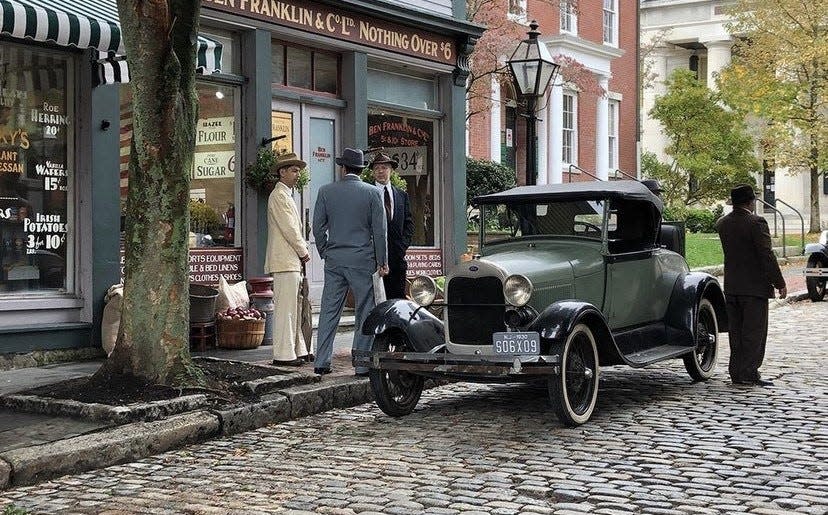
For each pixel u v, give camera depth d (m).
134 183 8.54
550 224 9.34
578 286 8.70
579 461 6.77
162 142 8.46
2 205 10.26
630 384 10.13
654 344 9.62
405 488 6.12
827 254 19.41
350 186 9.70
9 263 10.30
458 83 16.66
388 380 8.53
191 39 8.58
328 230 9.80
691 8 50.78
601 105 26.97
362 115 14.64
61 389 8.36
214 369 9.14
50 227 10.68
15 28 8.69
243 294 11.92
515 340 7.80
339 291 9.74
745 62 35.62
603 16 27.61
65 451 6.71
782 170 48.44
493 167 20.78
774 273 9.70
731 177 37.97
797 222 46.78
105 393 8.14
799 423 7.95
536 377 7.93
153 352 8.38
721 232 9.97
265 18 12.91
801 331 14.54
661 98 39.44
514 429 7.93
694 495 5.87
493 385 10.31
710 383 10.12
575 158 26.11
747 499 5.77
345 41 14.27
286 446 7.47
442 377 8.21
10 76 10.33
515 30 20.88
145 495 6.11
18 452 6.63
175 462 7.04
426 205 16.45
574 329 7.91
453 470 6.57
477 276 8.12
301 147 13.91
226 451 7.35
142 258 8.48
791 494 5.86
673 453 6.97
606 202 9.04
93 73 10.77
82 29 9.10
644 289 9.57
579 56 25.41
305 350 10.41
